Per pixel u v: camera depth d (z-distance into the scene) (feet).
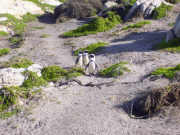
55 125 23.59
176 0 105.81
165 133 19.75
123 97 29.07
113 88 33.37
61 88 35.24
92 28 89.92
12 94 29.76
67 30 104.37
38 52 65.98
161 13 91.15
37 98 30.50
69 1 141.59
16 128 24.07
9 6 141.79
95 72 42.39
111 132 21.11
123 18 99.86
